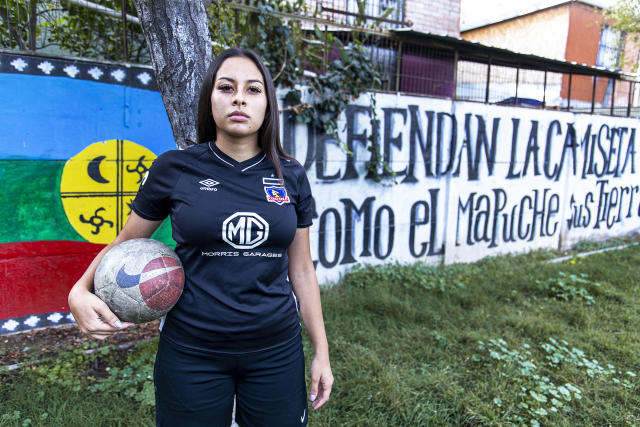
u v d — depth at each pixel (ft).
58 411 8.26
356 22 16.61
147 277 4.32
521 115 21.94
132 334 11.76
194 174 4.44
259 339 4.58
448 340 12.15
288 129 15.08
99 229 12.32
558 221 25.02
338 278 17.15
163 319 4.87
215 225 4.27
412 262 19.25
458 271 18.89
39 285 11.71
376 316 13.80
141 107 12.44
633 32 34.06
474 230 21.29
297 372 4.99
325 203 16.40
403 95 17.80
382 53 19.43
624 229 29.55
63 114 11.47
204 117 4.89
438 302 14.90
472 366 10.94
